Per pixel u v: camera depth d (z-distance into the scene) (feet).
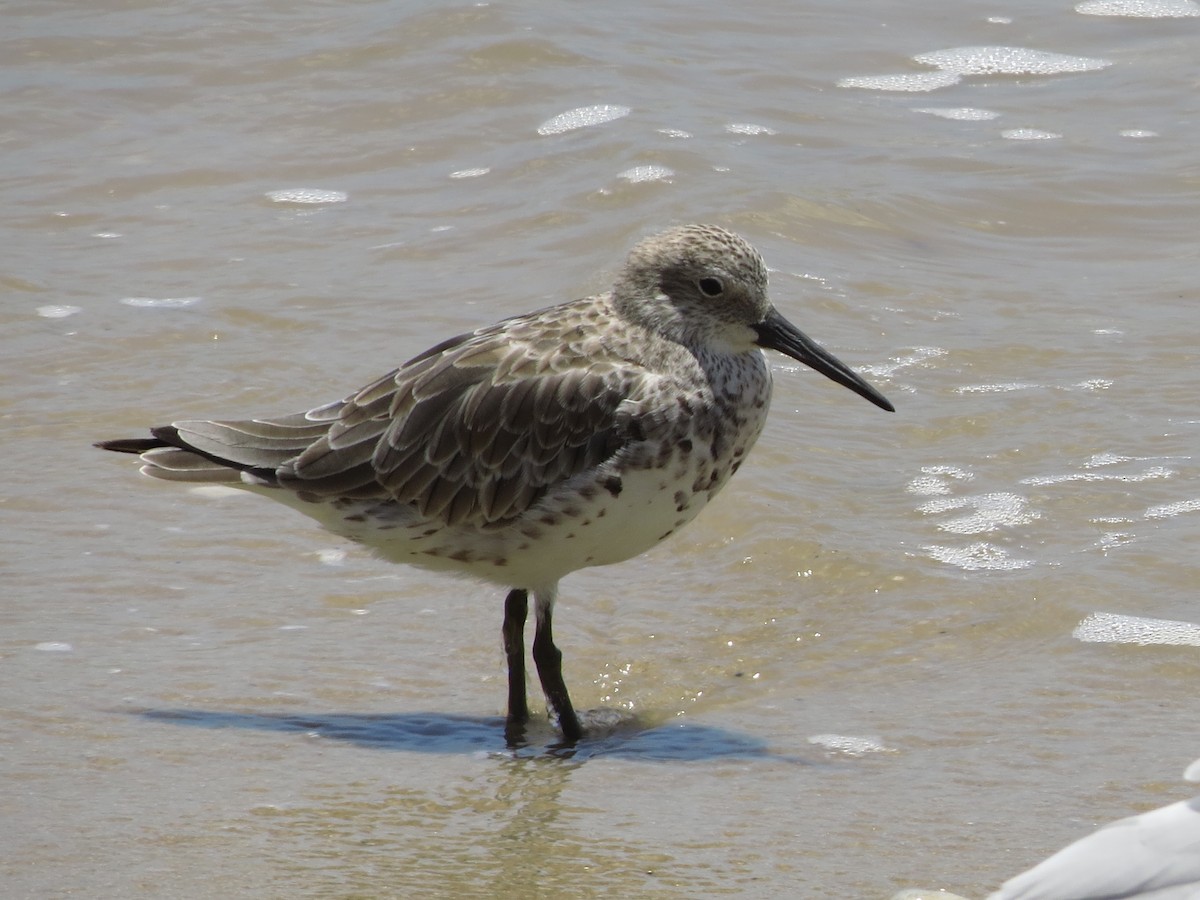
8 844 28.60
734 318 35.55
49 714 33.86
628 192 62.54
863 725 34.24
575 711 35.58
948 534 42.29
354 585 40.70
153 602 39.37
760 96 72.43
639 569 41.88
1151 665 36.09
